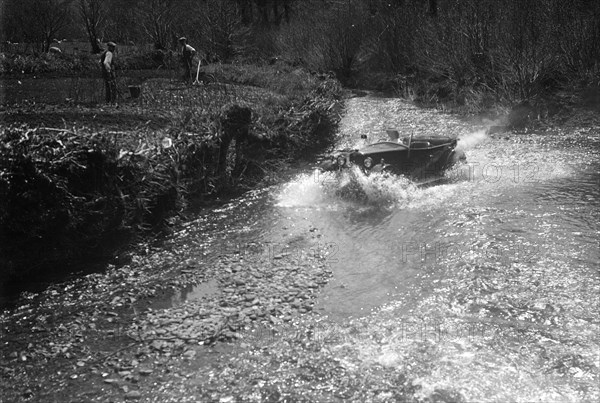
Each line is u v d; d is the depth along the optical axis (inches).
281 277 300.5
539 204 402.9
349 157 437.4
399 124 776.9
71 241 325.4
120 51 1214.9
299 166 550.9
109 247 342.6
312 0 1713.8
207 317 259.8
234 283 294.5
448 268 303.3
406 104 964.0
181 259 329.4
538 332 238.7
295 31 1455.5
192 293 285.6
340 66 1275.8
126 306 273.9
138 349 235.3
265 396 202.2
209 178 446.9
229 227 382.3
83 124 519.5
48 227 314.2
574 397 198.7
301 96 729.0
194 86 884.0
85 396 205.2
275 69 1165.7
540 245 327.0
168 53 1171.3
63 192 318.7
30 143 327.3
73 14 1316.4
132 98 727.1
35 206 309.6
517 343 231.6
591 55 804.0
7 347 239.1
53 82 835.4
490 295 271.4
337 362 221.5
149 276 307.3
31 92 733.9
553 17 869.8
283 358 225.1
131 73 1032.8
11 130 345.1
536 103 765.9
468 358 222.1
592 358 219.9
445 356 223.8
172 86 877.2
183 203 404.5
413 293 277.9
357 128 753.0
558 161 535.8
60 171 325.4
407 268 306.7
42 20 1131.9
